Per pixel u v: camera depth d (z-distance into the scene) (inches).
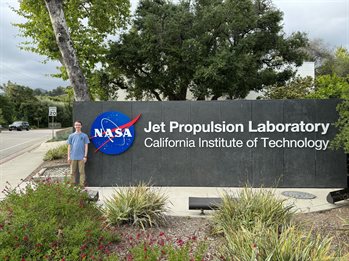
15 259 136.6
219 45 975.0
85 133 382.6
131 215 224.5
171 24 915.4
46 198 189.8
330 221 241.8
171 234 212.5
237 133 378.6
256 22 972.6
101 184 380.8
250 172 377.1
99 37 847.7
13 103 2810.0
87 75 844.0
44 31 764.6
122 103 383.2
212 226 221.9
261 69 1061.1
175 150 381.4
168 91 1045.2
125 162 382.3
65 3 774.5
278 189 366.0
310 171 373.7
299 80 808.9
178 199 320.2
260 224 179.8
